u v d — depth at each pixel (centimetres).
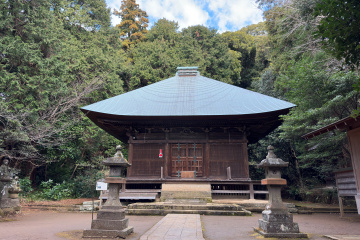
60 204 1398
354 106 1065
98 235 565
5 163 1066
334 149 1291
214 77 3206
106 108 1458
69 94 1903
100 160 2184
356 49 461
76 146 1995
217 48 3403
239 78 3497
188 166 1502
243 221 852
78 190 1858
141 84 3100
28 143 1681
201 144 1533
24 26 1612
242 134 1531
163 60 2922
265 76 2542
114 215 593
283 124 1445
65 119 1809
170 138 1548
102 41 2550
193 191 1305
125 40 3891
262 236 582
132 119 1455
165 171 1470
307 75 1120
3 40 1496
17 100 1498
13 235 595
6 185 1046
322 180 1961
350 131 930
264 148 2148
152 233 568
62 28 2134
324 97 1146
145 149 1538
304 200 1786
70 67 2053
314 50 1537
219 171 1470
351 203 1454
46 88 1633
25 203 1461
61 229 697
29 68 1589
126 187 1494
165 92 1703
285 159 2061
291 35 1878
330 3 436
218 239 555
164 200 1263
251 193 1335
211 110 1433
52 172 2145
